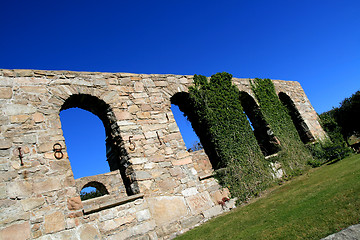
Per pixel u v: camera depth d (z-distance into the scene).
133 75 9.84
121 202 7.25
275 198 8.25
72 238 6.28
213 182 9.44
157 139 9.08
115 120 8.68
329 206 5.39
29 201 6.26
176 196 8.36
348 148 13.91
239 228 6.06
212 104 11.33
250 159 10.95
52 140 7.23
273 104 14.61
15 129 6.87
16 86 7.37
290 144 13.79
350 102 22.66
